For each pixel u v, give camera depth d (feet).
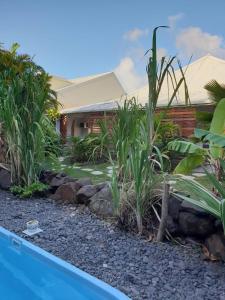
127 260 10.28
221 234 10.37
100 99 83.76
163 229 11.52
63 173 18.81
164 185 11.43
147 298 8.23
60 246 11.30
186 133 35.83
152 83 11.54
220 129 11.91
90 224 13.34
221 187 10.03
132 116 13.21
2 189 18.95
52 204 16.30
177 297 8.28
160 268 9.77
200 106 34.65
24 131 17.53
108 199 14.20
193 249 10.93
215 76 43.75
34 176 17.89
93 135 28.96
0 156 19.48
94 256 10.55
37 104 17.47
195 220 11.12
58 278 9.51
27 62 34.09
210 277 9.23
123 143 13.05
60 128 59.52
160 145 13.93
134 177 12.08
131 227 12.43
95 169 25.12
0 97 18.13
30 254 10.60
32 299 8.97
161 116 12.83
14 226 13.15
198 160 12.46
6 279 9.87
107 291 8.23
